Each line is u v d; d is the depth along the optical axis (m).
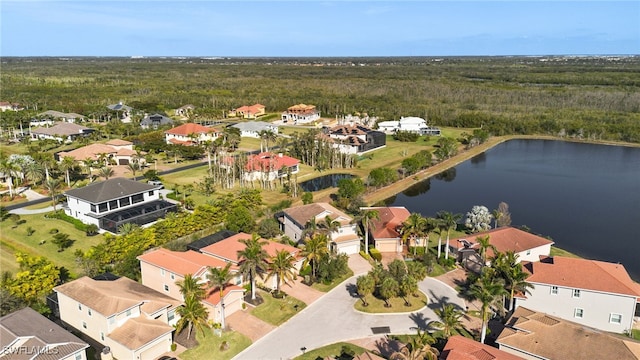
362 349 51.47
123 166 128.12
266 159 119.06
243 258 63.53
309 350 51.34
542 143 173.25
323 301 61.94
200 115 199.25
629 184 120.12
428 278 68.06
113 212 84.81
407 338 53.50
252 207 90.94
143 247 70.00
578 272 57.59
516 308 56.03
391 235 77.31
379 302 61.28
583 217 96.00
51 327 47.84
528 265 62.81
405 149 156.62
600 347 45.84
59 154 124.44
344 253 71.75
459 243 74.38
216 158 125.44
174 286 59.06
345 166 132.12
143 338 48.56
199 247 69.81
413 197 110.44
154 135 156.50
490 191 114.88
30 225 84.31
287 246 70.56
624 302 54.25
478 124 192.75
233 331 54.62
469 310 59.44
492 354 44.31
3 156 117.31
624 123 179.38
